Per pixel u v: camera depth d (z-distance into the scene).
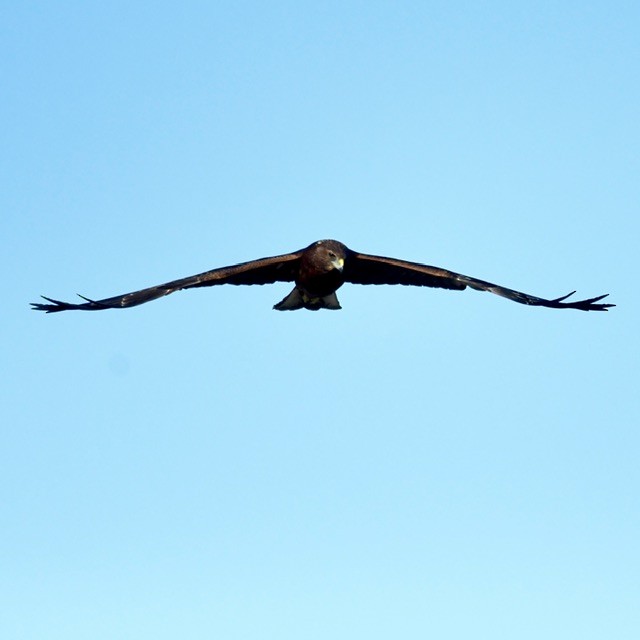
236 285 18.48
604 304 18.48
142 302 17.72
